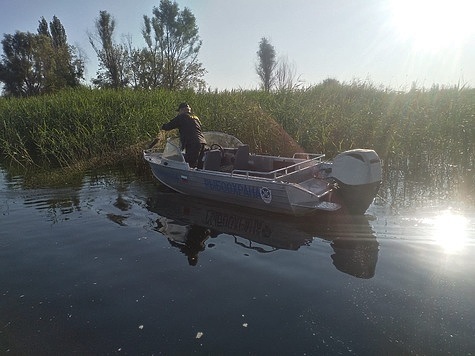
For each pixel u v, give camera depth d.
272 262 3.76
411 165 7.43
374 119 8.95
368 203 4.83
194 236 4.55
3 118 12.10
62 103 12.25
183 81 29.30
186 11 27.92
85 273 3.67
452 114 8.57
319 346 2.55
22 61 29.08
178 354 2.53
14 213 5.54
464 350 2.47
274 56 31.00
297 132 8.84
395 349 2.50
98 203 6.00
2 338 2.76
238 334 2.69
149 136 9.75
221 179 5.55
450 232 4.35
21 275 3.67
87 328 2.83
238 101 10.97
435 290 3.16
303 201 4.74
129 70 28.31
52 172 8.30
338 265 3.65
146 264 3.83
